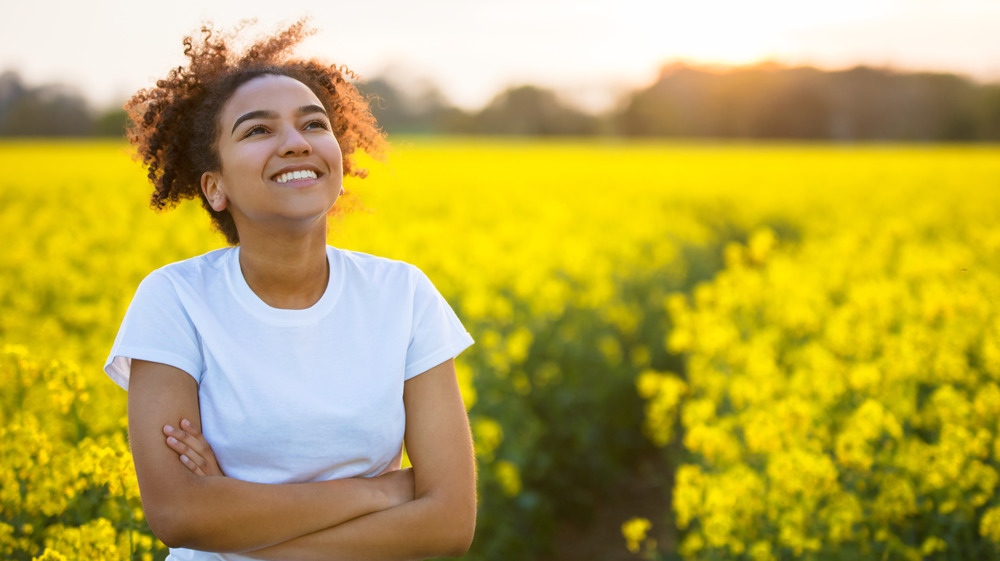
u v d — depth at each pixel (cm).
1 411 275
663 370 635
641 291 722
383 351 160
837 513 274
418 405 167
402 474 165
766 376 400
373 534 154
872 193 1390
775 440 318
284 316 156
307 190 152
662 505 505
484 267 665
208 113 161
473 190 1301
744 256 972
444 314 174
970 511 276
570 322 584
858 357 427
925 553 269
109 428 286
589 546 463
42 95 3259
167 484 146
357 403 155
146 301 155
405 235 751
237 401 152
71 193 1162
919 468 286
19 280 606
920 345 395
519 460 405
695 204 1349
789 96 4531
